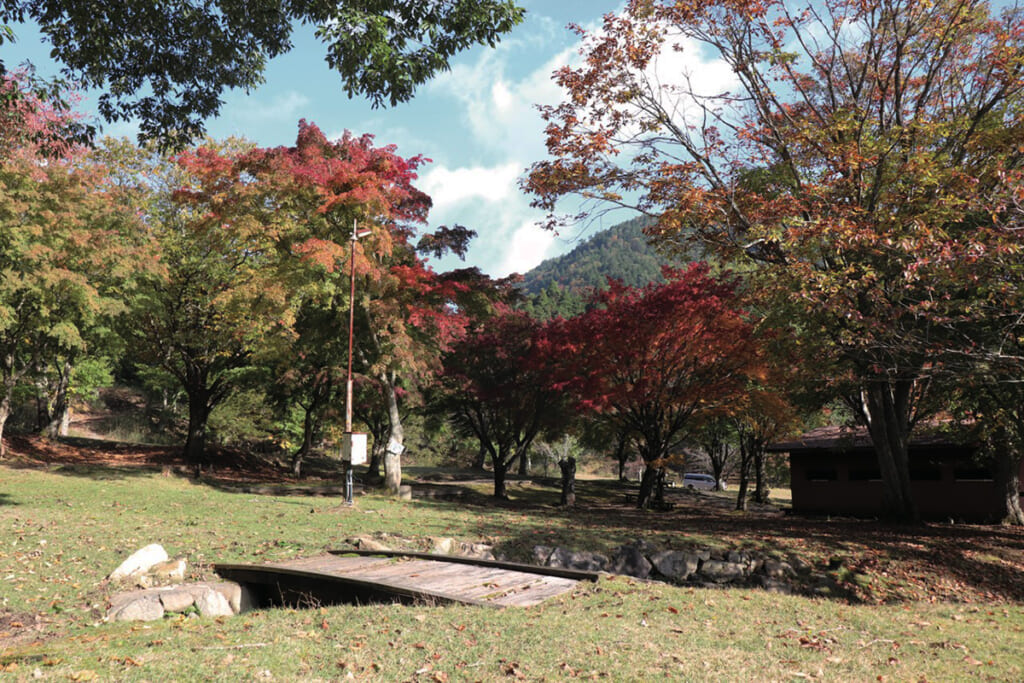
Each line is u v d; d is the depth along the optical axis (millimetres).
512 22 9602
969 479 27141
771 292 17828
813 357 18203
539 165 20172
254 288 24297
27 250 22062
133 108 11289
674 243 21062
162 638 7285
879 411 22062
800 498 31938
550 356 27906
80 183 25391
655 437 28797
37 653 6766
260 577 11109
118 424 48094
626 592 9586
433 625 7477
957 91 19312
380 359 25406
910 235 14836
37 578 10773
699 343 25016
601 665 6145
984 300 14336
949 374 15438
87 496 19375
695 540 16078
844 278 15375
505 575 10703
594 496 41156
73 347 27922
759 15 18281
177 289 30641
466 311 29375
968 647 7938
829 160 17766
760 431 32062
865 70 19219
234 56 10953
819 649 7312
